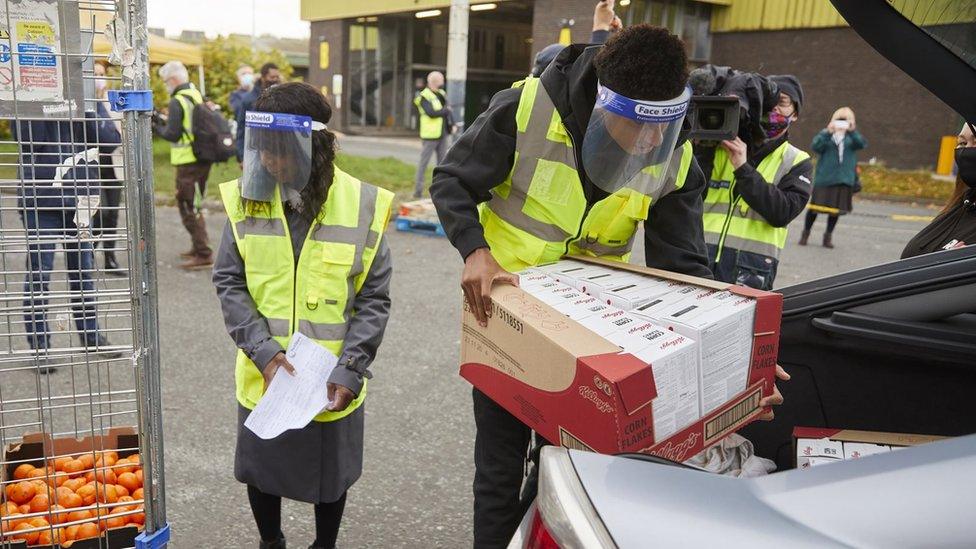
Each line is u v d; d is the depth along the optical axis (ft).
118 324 17.04
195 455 12.46
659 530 3.92
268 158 7.63
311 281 8.11
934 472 3.97
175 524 10.48
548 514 4.30
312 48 102.01
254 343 7.88
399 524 10.80
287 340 8.10
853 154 32.35
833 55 64.85
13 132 8.29
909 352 7.25
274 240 7.98
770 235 12.00
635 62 6.42
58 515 7.68
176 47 54.60
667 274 7.46
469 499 11.53
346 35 96.22
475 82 107.34
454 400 15.06
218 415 13.97
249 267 8.06
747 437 8.09
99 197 7.18
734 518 3.98
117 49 6.57
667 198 7.74
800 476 4.32
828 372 7.69
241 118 38.17
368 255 8.30
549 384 6.14
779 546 3.73
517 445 7.73
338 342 8.25
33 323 7.22
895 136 63.26
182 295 21.47
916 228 40.11
